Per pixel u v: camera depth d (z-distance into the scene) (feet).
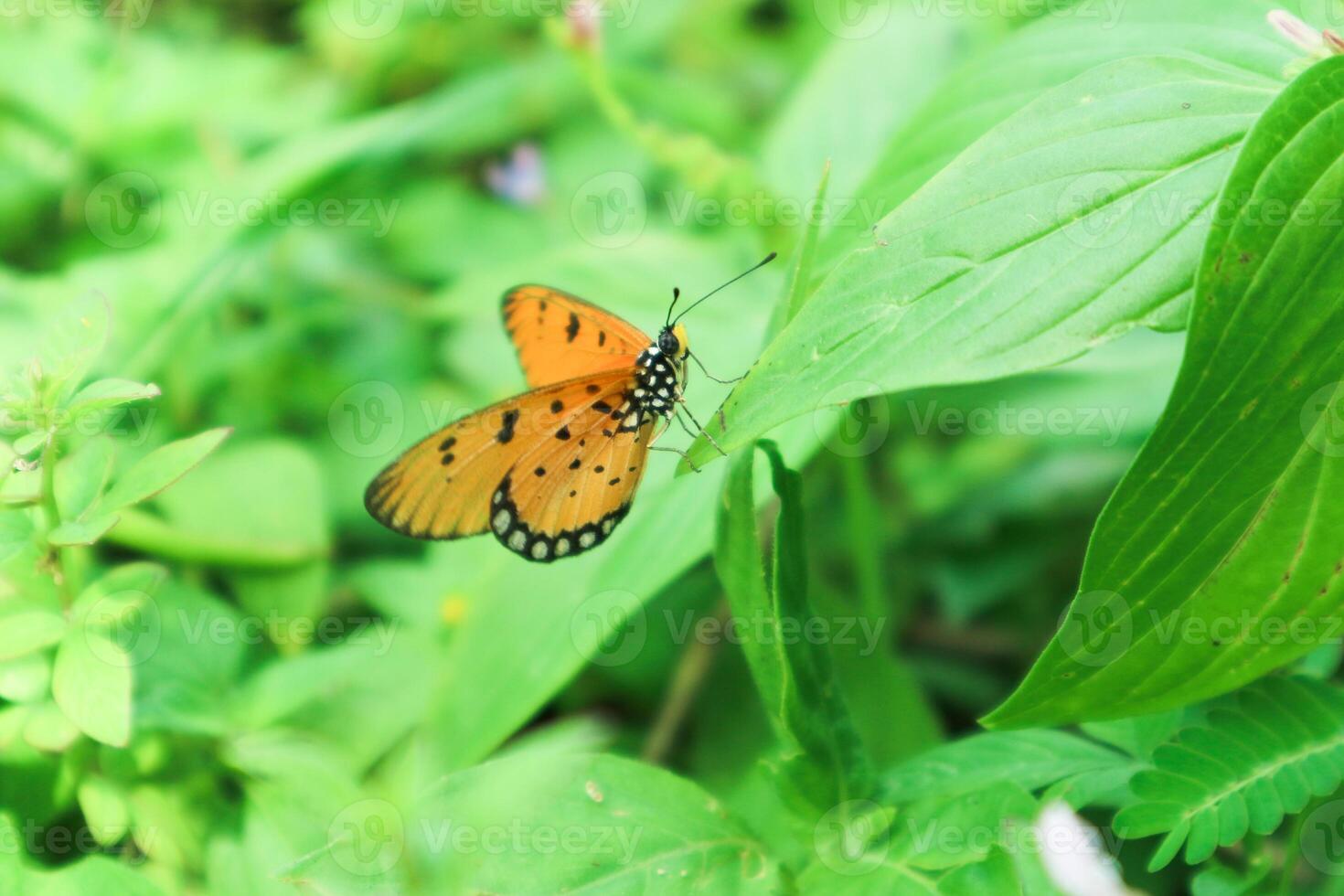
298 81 1.63
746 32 1.82
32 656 1.26
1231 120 1.17
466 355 1.49
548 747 1.23
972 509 1.49
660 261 1.45
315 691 1.30
